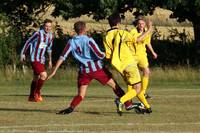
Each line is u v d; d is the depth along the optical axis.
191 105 32.00
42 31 35.44
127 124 23.95
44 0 72.69
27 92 43.97
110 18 26.86
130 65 26.56
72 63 62.97
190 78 55.84
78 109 29.64
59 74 57.09
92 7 65.31
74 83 54.69
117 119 25.59
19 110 29.38
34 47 34.94
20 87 50.16
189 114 27.45
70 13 66.62
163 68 60.69
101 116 26.66
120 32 26.67
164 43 72.06
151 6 65.00
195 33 70.25
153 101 34.56
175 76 55.72
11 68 58.94
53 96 39.62
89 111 28.73
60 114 27.33
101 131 22.05
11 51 61.59
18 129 22.56
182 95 39.41
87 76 26.91
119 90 27.02
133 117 26.28
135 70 26.62
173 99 36.00
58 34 70.62
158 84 52.78
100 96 39.19
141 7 64.56
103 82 26.92
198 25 69.56
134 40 26.80
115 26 26.86
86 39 26.50
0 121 24.89
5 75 57.22
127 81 26.81
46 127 23.09
